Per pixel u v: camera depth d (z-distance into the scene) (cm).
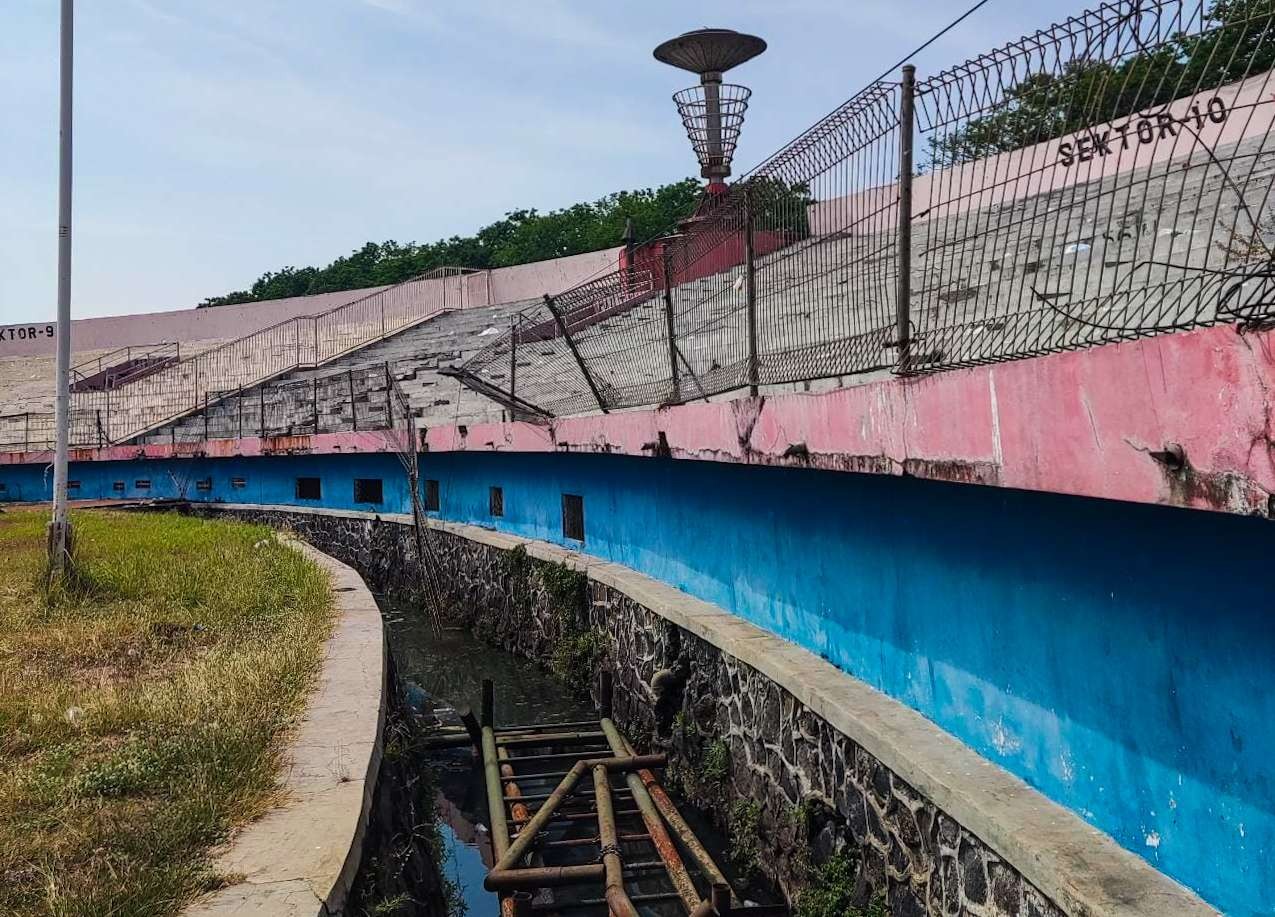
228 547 1427
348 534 2156
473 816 914
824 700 619
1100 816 428
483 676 1330
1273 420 285
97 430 2916
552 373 1569
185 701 682
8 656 819
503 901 671
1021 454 416
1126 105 390
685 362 948
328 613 1031
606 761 847
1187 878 379
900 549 601
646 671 1002
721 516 904
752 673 760
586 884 705
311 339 3481
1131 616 408
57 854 461
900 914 539
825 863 627
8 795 525
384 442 1966
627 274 1207
